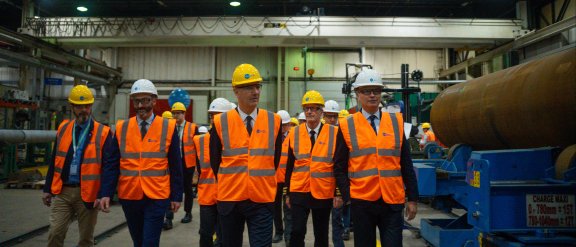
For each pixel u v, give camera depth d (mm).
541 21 13242
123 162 3029
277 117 2734
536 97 3285
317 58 17234
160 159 3055
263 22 12453
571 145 3184
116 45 13266
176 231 5637
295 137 3871
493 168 3199
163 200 3023
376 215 2711
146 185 2975
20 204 7742
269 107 17156
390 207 2646
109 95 16922
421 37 12641
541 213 2836
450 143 5098
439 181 4266
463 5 15000
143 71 17391
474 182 3041
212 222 3752
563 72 3055
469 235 4094
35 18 12680
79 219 3441
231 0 14156
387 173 2676
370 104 2828
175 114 5652
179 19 12547
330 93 17109
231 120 2633
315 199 3562
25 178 10164
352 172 2789
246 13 16266
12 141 8820
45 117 14312
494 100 3852
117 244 4961
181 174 3180
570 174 2838
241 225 2615
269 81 17281
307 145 3785
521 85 3512
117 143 3066
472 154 3344
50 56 12906
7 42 11219
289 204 3713
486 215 2855
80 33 12609
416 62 17500
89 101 3465
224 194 2553
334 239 4039
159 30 12523
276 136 2688
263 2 14500
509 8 14789
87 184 3350
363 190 2699
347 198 2789
